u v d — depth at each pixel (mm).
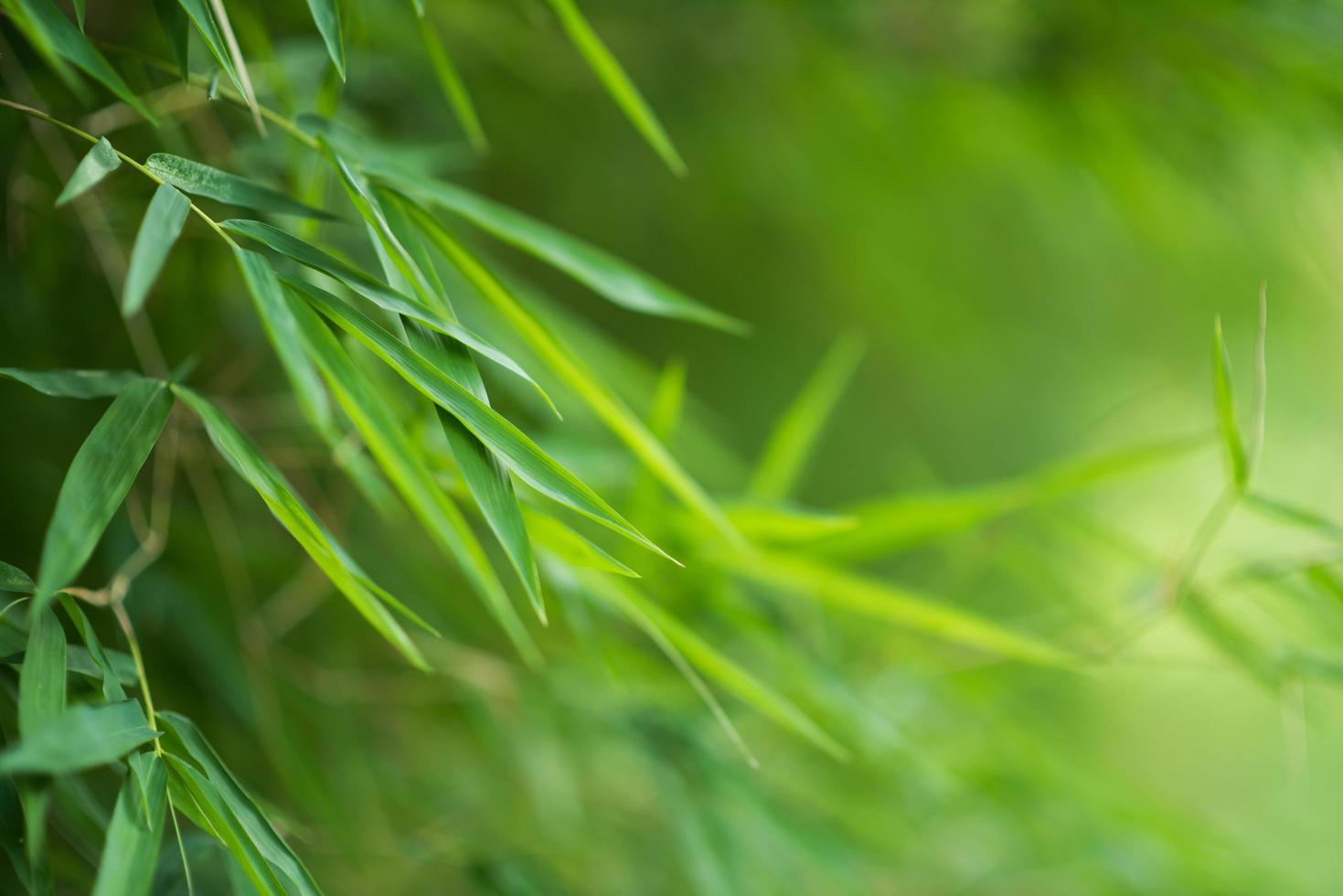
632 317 2068
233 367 1035
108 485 768
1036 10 1389
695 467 1100
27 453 1001
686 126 1691
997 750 1179
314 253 792
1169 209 1562
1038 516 1124
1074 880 1341
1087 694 2664
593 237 1847
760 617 1009
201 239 978
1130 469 946
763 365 2162
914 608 927
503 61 1465
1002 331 2324
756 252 2027
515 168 1714
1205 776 2840
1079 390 2756
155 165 786
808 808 1172
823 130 1670
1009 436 2748
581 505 786
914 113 1587
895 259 2004
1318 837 2654
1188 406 2920
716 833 1012
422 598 1094
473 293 967
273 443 1025
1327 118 1306
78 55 786
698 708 1053
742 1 1496
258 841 794
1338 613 1021
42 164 945
